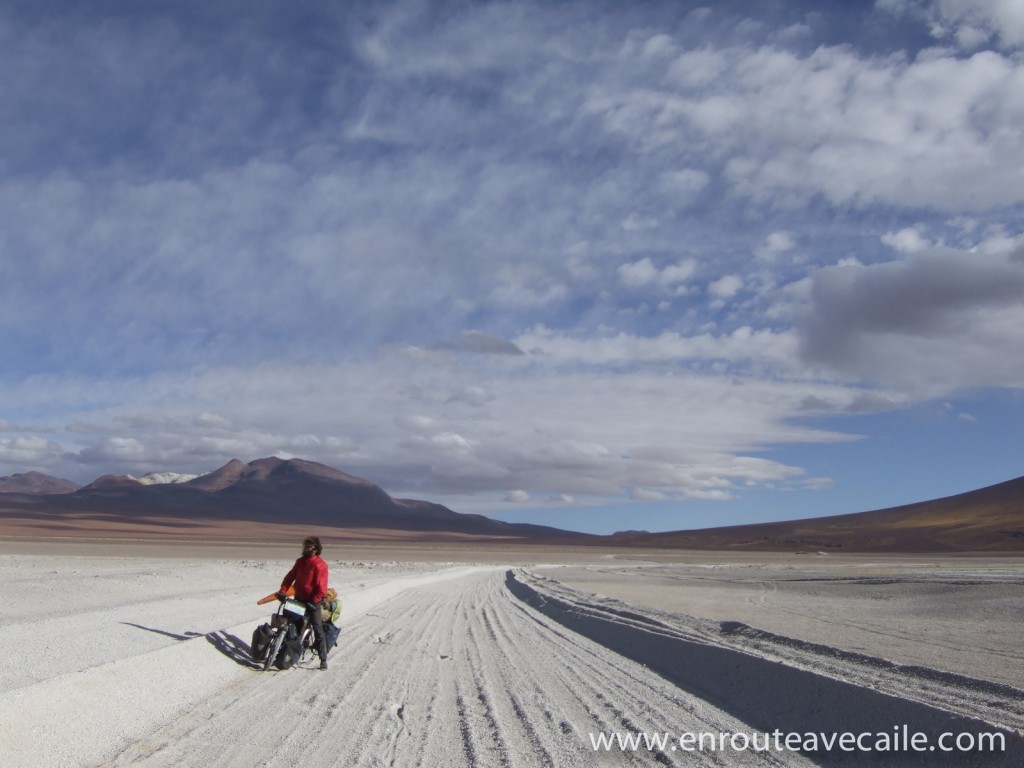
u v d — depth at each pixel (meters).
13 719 6.83
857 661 11.83
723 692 10.92
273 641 11.56
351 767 6.95
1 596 18.77
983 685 9.70
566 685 11.26
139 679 9.05
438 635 17.12
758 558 105.94
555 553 129.25
